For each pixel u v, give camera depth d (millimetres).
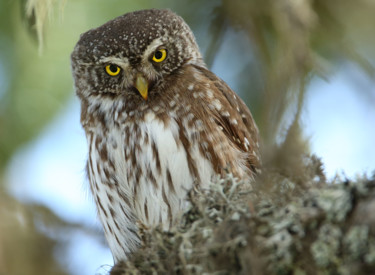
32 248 12797
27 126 12484
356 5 12539
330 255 6180
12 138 12523
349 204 6285
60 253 12906
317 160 7879
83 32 11969
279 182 7637
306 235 6422
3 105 12320
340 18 12383
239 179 9648
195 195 8008
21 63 12203
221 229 7023
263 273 6449
